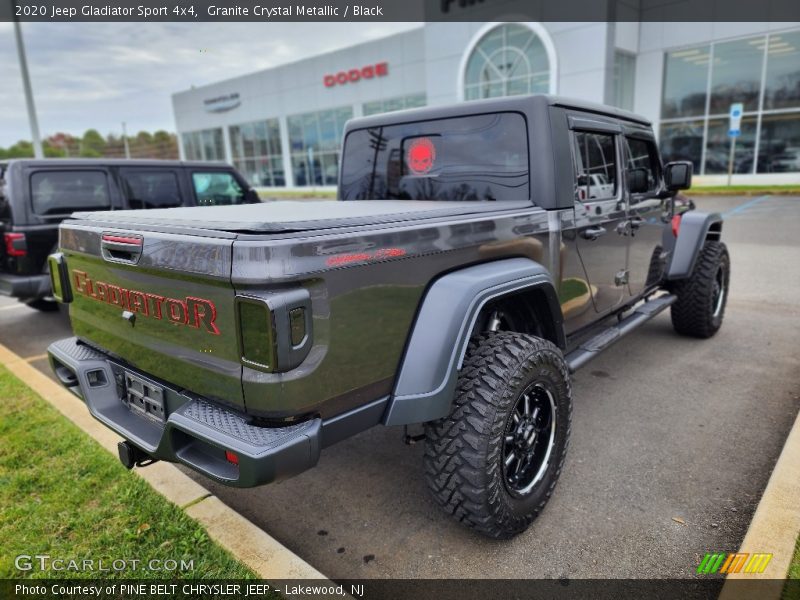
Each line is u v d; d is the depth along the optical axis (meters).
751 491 2.84
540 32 18.89
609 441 3.38
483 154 3.17
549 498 2.64
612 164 3.60
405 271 2.17
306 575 2.26
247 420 1.94
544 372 2.50
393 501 2.87
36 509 2.72
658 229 4.32
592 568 2.35
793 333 5.27
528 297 2.83
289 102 30.94
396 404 2.18
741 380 4.23
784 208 13.66
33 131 13.03
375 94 27.17
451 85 22.23
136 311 2.28
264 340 1.77
